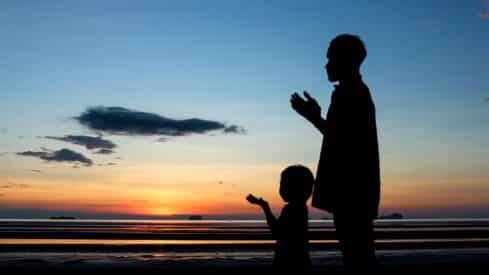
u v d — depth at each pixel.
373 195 3.97
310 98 4.19
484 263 8.66
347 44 4.16
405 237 25.56
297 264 4.43
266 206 4.58
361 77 4.25
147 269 7.62
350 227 3.93
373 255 3.98
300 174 4.56
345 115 4.01
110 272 7.39
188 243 18.83
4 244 16.84
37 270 7.45
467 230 39.41
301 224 4.51
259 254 13.22
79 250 14.23
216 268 7.79
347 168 3.94
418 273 7.61
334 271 7.57
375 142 4.07
